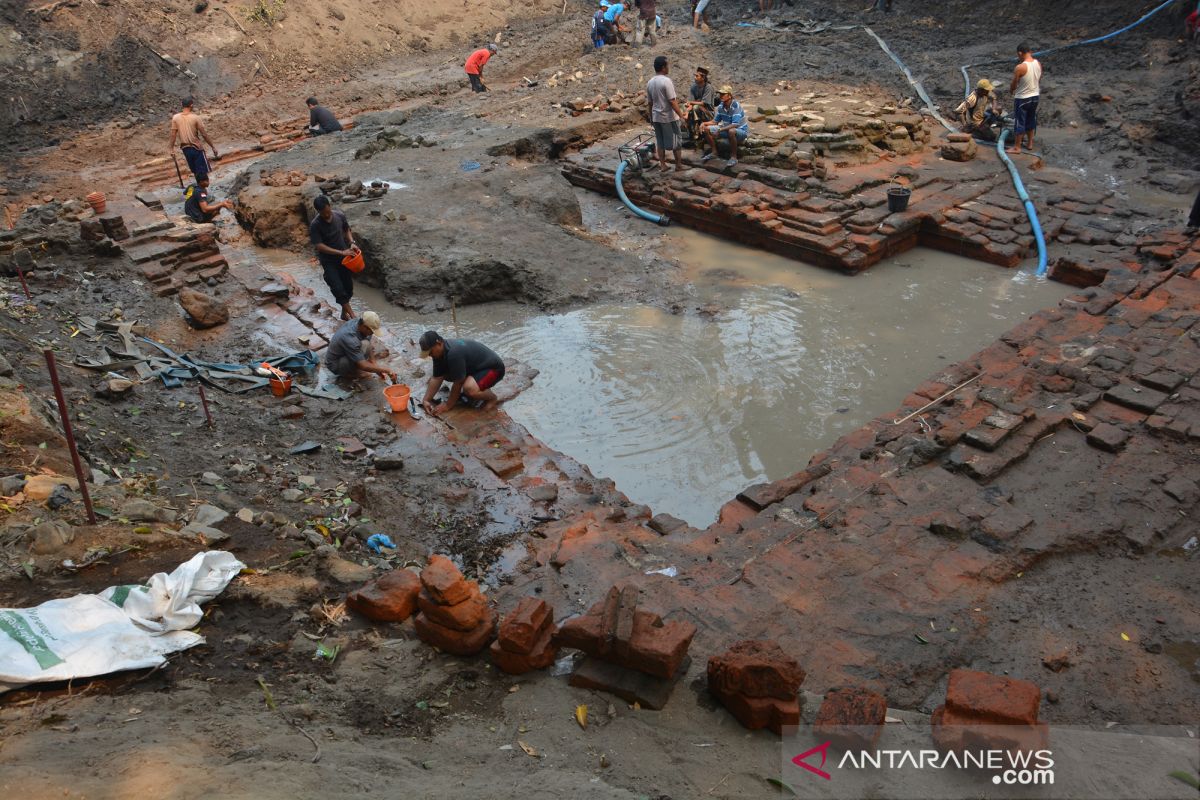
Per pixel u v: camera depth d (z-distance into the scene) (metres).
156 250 11.53
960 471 6.73
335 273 10.23
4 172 16.95
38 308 9.64
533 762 3.91
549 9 27.50
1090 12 20.38
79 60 19.44
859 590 5.50
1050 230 12.07
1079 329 8.92
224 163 17.94
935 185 13.54
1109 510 6.22
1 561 4.75
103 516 5.36
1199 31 17.42
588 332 10.38
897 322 10.41
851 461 7.25
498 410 8.70
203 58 20.94
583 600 5.51
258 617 4.83
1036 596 5.48
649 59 20.83
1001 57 19.25
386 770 3.71
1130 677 4.77
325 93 21.17
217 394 8.53
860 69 19.27
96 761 3.43
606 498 7.21
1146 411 7.34
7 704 3.87
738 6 27.28
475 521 6.83
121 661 4.17
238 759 3.63
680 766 3.88
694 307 10.92
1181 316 8.87
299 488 6.82
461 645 4.66
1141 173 14.08
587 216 14.45
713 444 8.22
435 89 22.11
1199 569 5.70
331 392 8.88
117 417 7.42
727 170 14.13
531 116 17.92
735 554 6.04
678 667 4.57
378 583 5.04
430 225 12.39
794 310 10.80
